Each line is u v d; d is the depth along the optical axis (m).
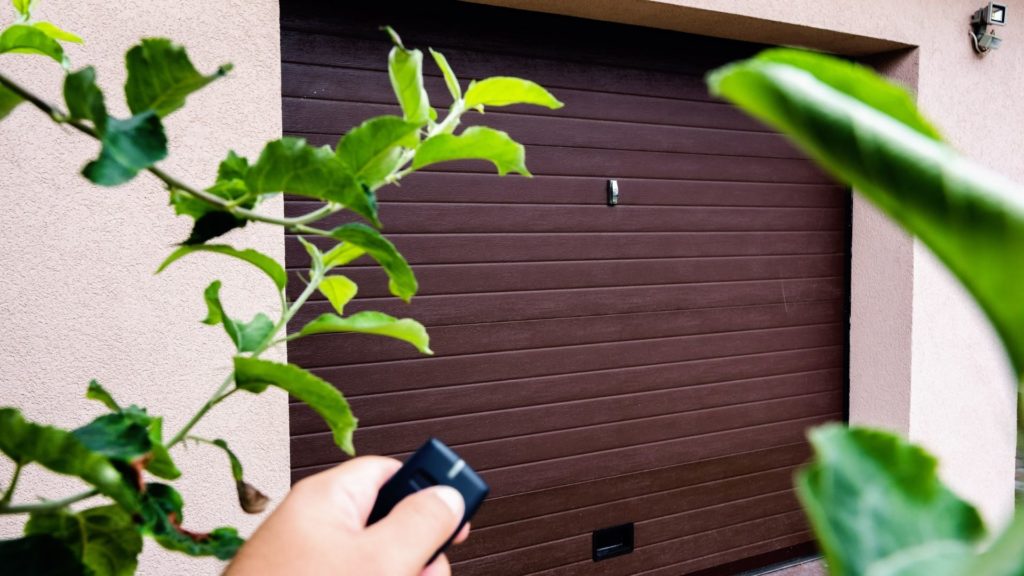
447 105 3.45
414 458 0.70
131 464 0.69
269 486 2.82
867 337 4.53
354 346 3.28
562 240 3.71
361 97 3.24
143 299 2.62
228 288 2.74
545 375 3.71
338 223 3.23
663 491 4.09
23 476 2.44
